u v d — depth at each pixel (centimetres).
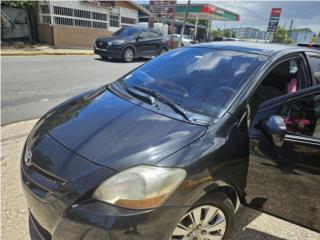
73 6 1719
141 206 161
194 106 225
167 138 189
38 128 231
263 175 213
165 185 165
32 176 186
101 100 251
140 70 300
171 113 217
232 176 200
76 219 161
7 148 364
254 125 212
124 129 200
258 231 253
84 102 257
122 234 158
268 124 194
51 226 174
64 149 191
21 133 412
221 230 210
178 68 277
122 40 1261
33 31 1725
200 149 184
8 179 297
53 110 262
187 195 173
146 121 207
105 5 1909
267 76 242
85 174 170
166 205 166
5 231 231
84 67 1040
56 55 1380
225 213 207
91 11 1833
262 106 214
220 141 194
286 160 203
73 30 1734
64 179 171
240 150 203
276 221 267
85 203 163
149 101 236
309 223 211
